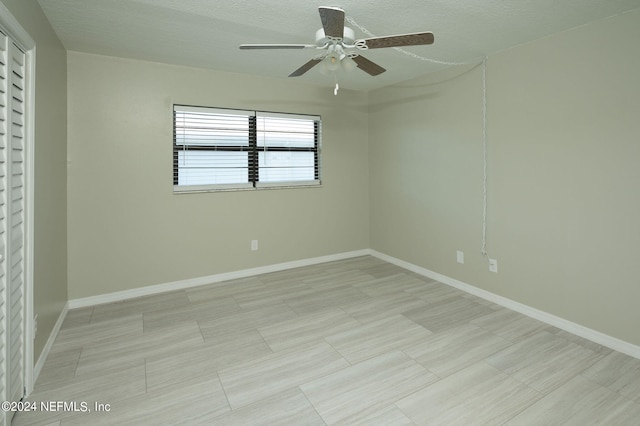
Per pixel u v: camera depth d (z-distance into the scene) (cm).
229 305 308
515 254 291
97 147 307
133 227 327
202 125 361
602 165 231
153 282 339
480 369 207
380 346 235
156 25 245
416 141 390
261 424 163
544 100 262
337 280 375
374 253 471
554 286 264
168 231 345
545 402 178
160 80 332
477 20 231
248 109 379
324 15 167
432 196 373
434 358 220
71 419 167
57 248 259
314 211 435
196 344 239
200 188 364
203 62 331
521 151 281
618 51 220
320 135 434
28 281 185
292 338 247
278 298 325
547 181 264
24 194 184
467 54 300
